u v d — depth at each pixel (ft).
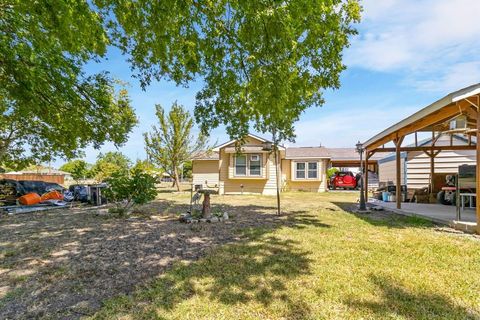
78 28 12.53
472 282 10.15
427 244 15.26
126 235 18.44
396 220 23.68
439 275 10.81
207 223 22.50
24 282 10.73
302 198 47.52
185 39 13.78
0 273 11.67
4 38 16.56
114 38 16.35
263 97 13.43
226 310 8.34
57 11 11.56
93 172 66.08
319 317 7.90
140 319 7.91
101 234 18.83
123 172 30.35
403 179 43.21
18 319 8.06
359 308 8.37
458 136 38.75
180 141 63.72
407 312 8.14
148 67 18.07
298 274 11.03
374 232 18.62
